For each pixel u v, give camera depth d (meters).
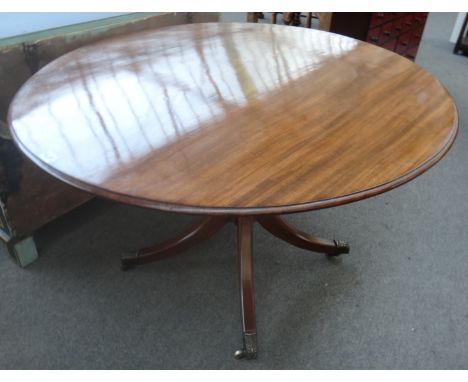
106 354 1.04
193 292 1.22
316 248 1.29
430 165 0.67
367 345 1.08
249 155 0.67
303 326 1.13
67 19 1.25
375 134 0.74
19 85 1.09
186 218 1.52
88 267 1.29
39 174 1.20
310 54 1.17
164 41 1.26
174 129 0.74
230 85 0.94
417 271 1.31
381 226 1.51
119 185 0.59
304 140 0.72
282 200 0.57
